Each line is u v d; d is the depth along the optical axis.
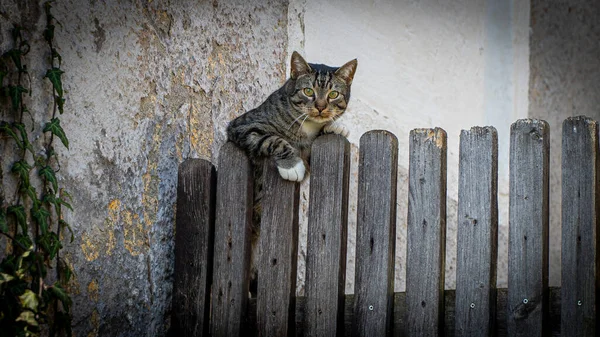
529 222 3.99
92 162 4.35
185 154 4.98
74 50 4.27
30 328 3.73
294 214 4.42
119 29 4.55
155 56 4.79
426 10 6.82
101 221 4.39
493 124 7.16
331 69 5.42
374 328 4.18
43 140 4.09
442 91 6.90
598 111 7.91
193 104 5.07
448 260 6.66
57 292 3.96
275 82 5.83
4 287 3.75
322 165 4.32
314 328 4.29
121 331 4.52
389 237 4.19
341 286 4.29
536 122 3.99
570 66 7.65
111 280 4.45
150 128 4.72
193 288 4.56
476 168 4.08
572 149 3.91
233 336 4.48
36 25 4.07
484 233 4.05
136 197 4.61
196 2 5.14
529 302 3.97
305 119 5.22
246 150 4.92
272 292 4.42
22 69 3.96
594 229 3.84
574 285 3.88
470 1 7.08
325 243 4.29
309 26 6.12
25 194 3.98
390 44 6.60
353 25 6.39
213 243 4.61
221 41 5.34
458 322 4.08
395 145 4.23
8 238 3.89
